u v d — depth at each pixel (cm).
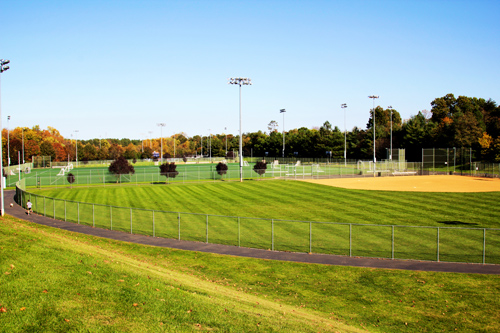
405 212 3325
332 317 1394
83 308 1103
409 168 7838
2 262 1333
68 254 1558
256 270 1916
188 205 3909
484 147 8106
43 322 1005
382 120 14962
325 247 2298
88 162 12025
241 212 3472
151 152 14762
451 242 2358
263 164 6856
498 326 1323
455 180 6041
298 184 5572
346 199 4103
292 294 1614
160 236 2614
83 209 3700
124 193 4900
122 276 1402
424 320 1375
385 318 1392
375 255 2128
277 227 2853
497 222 2900
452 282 1712
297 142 13725
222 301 1338
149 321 1086
